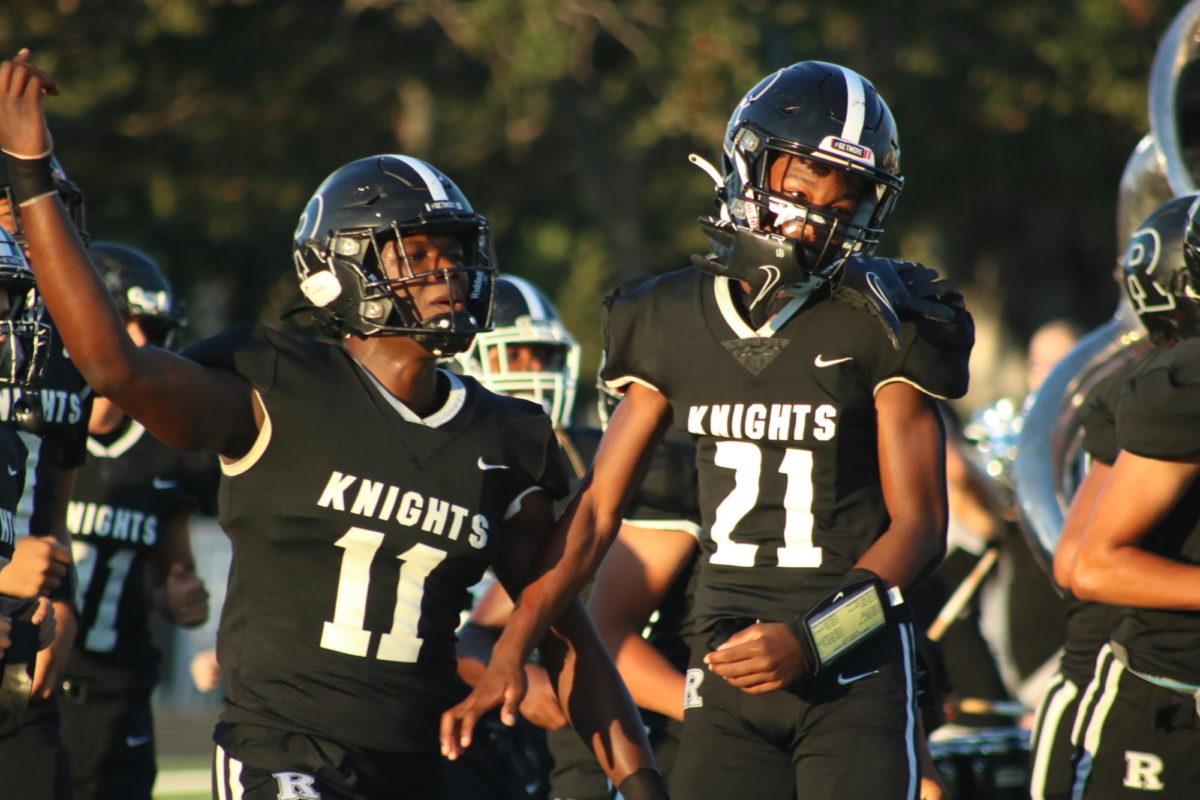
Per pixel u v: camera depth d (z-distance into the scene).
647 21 60.19
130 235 62.88
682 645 15.38
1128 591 13.29
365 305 11.66
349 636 11.50
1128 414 13.20
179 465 19.92
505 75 63.50
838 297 12.54
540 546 12.48
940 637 21.89
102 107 61.81
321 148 66.56
